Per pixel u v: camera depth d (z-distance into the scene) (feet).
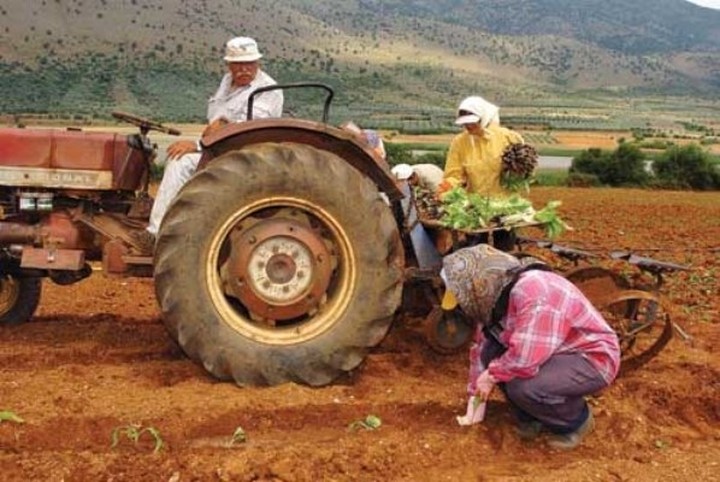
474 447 17.78
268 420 18.51
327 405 19.16
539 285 17.02
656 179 120.26
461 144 24.14
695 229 57.11
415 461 17.03
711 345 24.93
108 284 32.07
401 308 22.53
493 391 20.47
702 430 19.43
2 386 19.79
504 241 22.41
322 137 20.53
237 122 20.34
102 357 22.18
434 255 22.26
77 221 22.40
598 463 17.13
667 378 21.70
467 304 17.49
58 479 15.75
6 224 22.40
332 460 16.61
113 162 22.40
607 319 22.08
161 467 16.19
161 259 19.53
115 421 18.03
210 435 17.89
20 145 22.18
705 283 33.86
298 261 20.03
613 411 19.39
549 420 17.79
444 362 22.40
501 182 23.90
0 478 15.70
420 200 23.32
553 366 17.29
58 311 27.76
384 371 21.71
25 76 628.28
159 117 369.71
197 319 19.67
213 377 20.26
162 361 21.98
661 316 27.63
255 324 20.25
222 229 19.72
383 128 349.61
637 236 51.78
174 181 21.54
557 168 164.45
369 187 20.17
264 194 19.79
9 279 24.67
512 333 17.10
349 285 20.20
